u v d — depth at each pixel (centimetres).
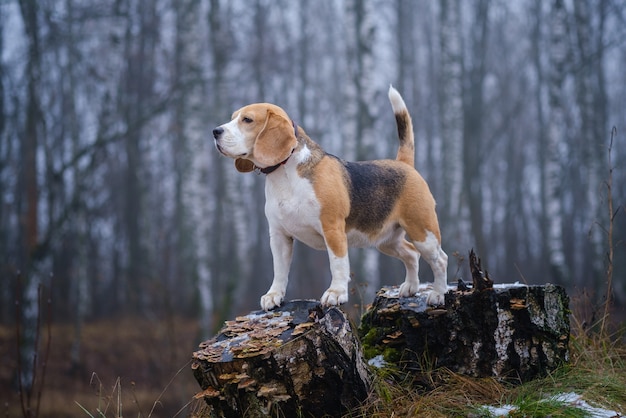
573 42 1936
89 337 1638
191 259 1522
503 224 3134
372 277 1230
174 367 1191
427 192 452
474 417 377
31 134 1372
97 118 1728
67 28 1494
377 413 376
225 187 1611
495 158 3100
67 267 2136
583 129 1641
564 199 2734
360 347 389
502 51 3112
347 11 1320
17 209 2183
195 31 1467
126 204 2405
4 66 1534
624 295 1605
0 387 1168
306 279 2250
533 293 426
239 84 1784
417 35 3058
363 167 444
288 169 411
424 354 435
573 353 468
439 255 446
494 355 421
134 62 1733
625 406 395
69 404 1102
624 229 2239
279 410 365
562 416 371
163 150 2500
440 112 2166
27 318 1203
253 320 403
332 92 3041
